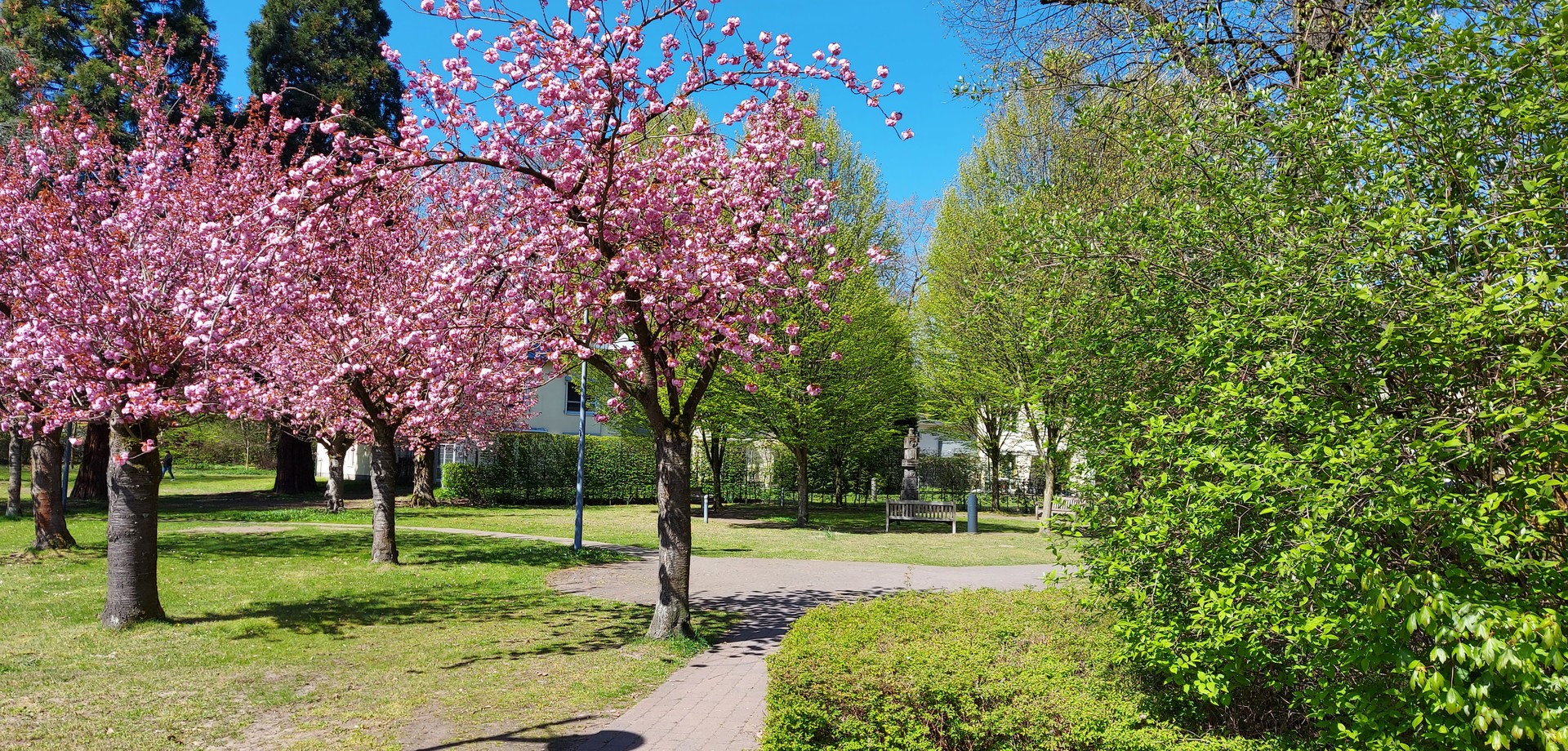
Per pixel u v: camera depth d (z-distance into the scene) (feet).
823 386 67.21
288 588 35.22
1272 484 9.84
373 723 18.39
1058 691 13.19
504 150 23.65
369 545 49.88
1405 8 11.40
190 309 24.76
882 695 13.30
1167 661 11.87
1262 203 12.20
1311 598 10.20
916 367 88.48
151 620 28.07
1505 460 9.77
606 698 20.34
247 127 45.27
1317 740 11.18
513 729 18.03
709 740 17.35
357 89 83.10
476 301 25.29
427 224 36.27
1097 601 16.07
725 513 88.63
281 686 21.22
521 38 23.21
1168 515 11.19
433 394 26.94
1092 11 27.45
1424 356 9.95
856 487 109.91
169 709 19.19
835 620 19.61
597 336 26.71
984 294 16.62
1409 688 9.70
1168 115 15.17
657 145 28.94
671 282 23.89
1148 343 13.01
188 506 79.25
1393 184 11.01
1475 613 8.41
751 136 27.04
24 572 37.60
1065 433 15.31
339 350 34.53
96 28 68.44
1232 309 12.08
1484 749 8.98
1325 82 12.28
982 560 49.93
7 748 16.57
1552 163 9.78
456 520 71.10
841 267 29.04
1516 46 10.49
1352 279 10.62
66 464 69.82
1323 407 10.68
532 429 107.04
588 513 84.33
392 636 27.04
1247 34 21.42
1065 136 27.96
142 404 23.79
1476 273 10.61
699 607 33.24
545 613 31.07
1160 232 13.28
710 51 24.40
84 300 25.72
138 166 37.14
